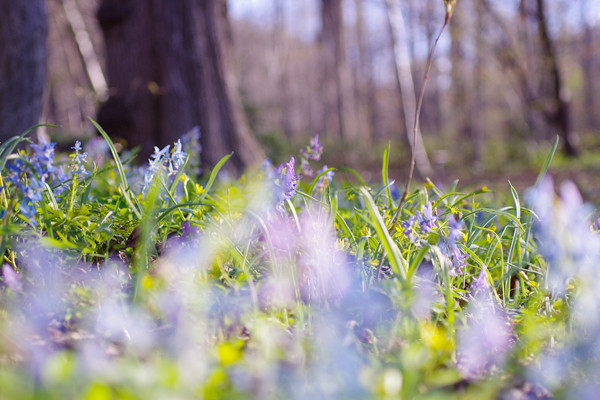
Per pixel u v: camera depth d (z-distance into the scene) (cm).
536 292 120
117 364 98
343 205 154
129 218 126
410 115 595
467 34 884
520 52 940
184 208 124
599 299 109
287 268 116
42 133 244
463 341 107
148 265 117
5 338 98
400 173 866
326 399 94
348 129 1500
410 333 105
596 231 123
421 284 116
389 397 93
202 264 114
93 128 372
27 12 235
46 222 113
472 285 118
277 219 121
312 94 2198
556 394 99
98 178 148
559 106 917
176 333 104
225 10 595
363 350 105
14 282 105
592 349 106
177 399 91
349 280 116
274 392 95
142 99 356
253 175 156
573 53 990
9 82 232
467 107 1249
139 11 356
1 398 86
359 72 1630
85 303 109
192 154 171
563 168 806
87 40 749
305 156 150
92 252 114
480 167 1036
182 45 352
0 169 115
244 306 110
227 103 362
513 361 106
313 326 109
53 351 100
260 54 1939
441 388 100
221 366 98
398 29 591
